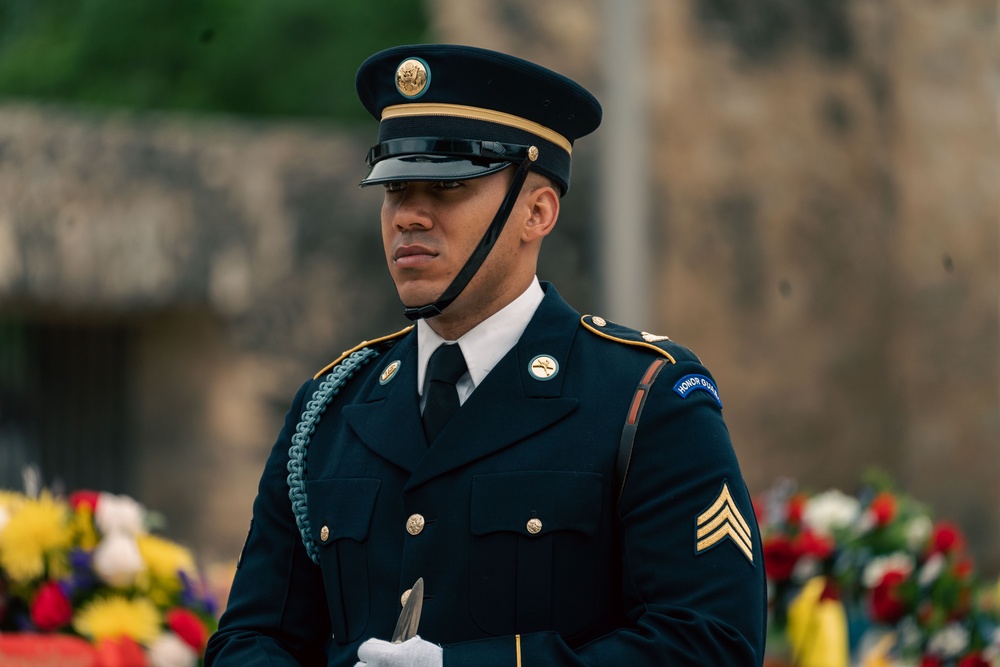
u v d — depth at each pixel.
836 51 19.59
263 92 29.33
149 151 18.98
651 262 18.27
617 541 4.38
